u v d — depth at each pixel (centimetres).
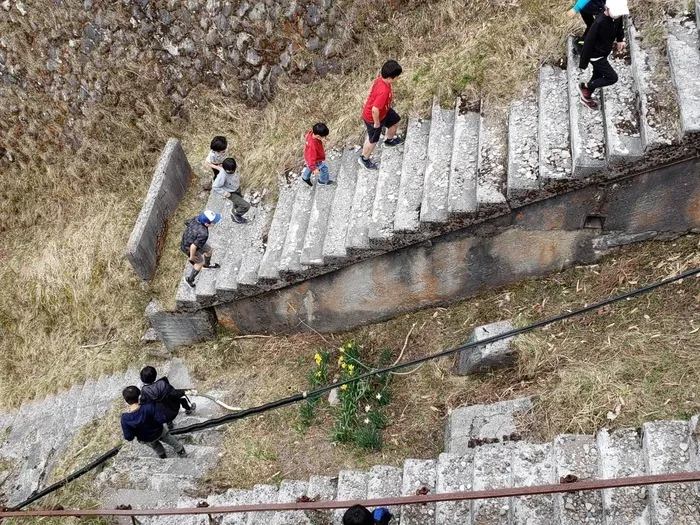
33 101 1201
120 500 770
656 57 688
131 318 1031
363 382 771
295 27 992
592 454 548
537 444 579
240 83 1060
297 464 743
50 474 887
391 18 953
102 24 1101
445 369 754
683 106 627
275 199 929
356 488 646
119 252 1062
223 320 919
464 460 612
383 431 732
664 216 693
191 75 1091
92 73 1140
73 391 1017
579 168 661
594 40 614
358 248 775
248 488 740
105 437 895
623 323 670
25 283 1142
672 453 514
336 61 988
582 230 718
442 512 580
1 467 962
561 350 678
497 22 855
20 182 1245
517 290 775
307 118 974
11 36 1168
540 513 533
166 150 982
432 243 760
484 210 711
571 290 735
